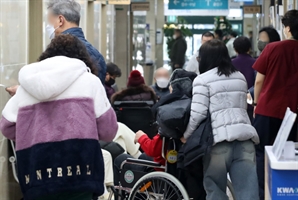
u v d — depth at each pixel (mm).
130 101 8234
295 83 6016
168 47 22859
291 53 6016
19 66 6590
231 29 24438
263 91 6156
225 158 5262
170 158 5582
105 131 4074
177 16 25500
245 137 5242
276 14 11312
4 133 4160
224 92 5301
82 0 12461
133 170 5961
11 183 6168
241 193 5242
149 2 20859
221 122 5223
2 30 5797
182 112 5242
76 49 4266
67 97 3975
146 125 8148
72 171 3877
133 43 21156
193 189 5621
